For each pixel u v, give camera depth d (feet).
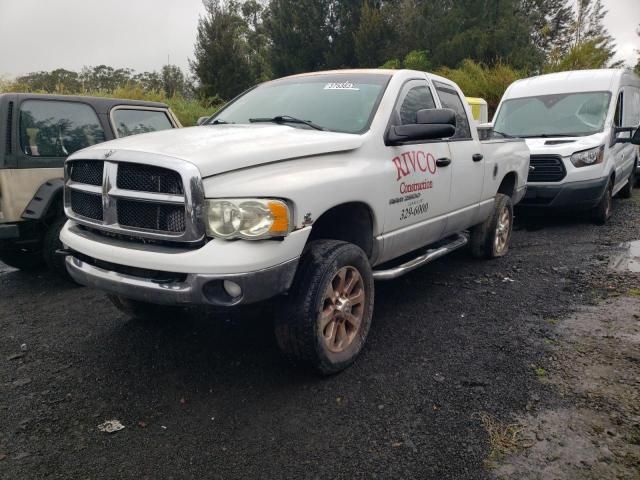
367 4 92.12
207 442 9.32
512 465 8.47
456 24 85.30
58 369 12.19
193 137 11.27
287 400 10.57
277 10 102.63
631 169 34.45
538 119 29.91
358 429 9.54
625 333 13.23
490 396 10.49
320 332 10.79
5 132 17.39
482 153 17.75
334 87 14.40
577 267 19.21
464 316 14.79
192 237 9.45
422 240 15.01
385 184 12.53
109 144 11.12
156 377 11.69
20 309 16.39
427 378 11.28
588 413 9.80
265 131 12.01
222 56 88.58
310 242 11.34
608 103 28.78
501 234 20.86
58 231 18.08
